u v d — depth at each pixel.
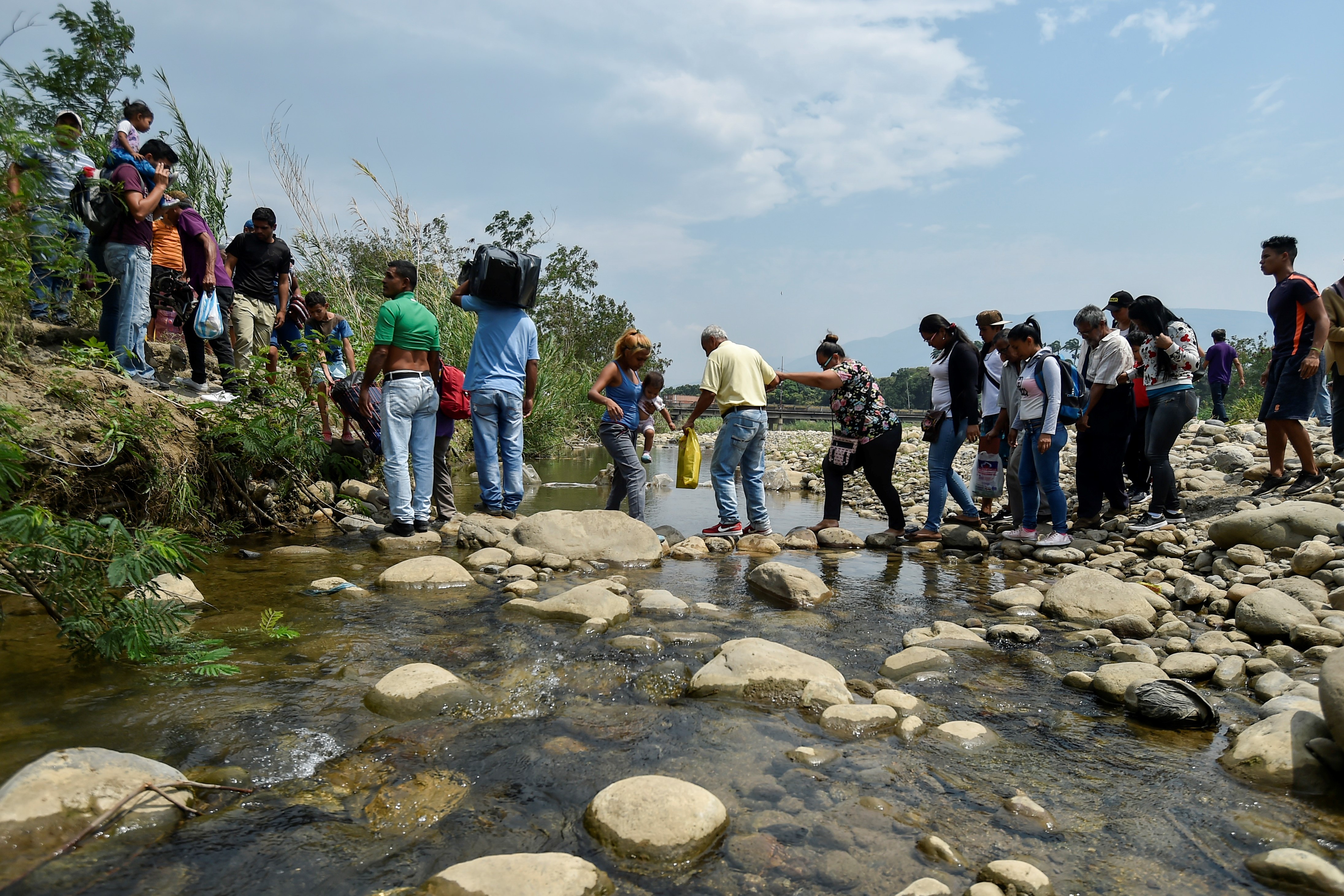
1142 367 6.63
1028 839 1.98
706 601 4.55
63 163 5.35
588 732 2.59
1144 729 2.74
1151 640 3.84
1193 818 2.08
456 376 6.98
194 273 6.84
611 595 4.09
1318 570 4.49
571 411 17.20
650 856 1.86
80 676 2.86
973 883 1.78
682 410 31.91
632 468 6.93
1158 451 6.52
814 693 2.89
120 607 3.03
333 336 7.58
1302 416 6.25
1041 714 2.88
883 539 6.71
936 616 4.30
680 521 8.11
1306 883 1.74
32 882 1.66
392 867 1.79
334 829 1.94
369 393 6.71
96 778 1.94
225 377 7.33
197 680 2.88
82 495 4.60
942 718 2.83
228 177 8.96
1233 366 12.73
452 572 4.72
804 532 6.88
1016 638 3.80
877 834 1.99
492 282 6.66
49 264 4.33
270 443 5.95
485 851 1.87
